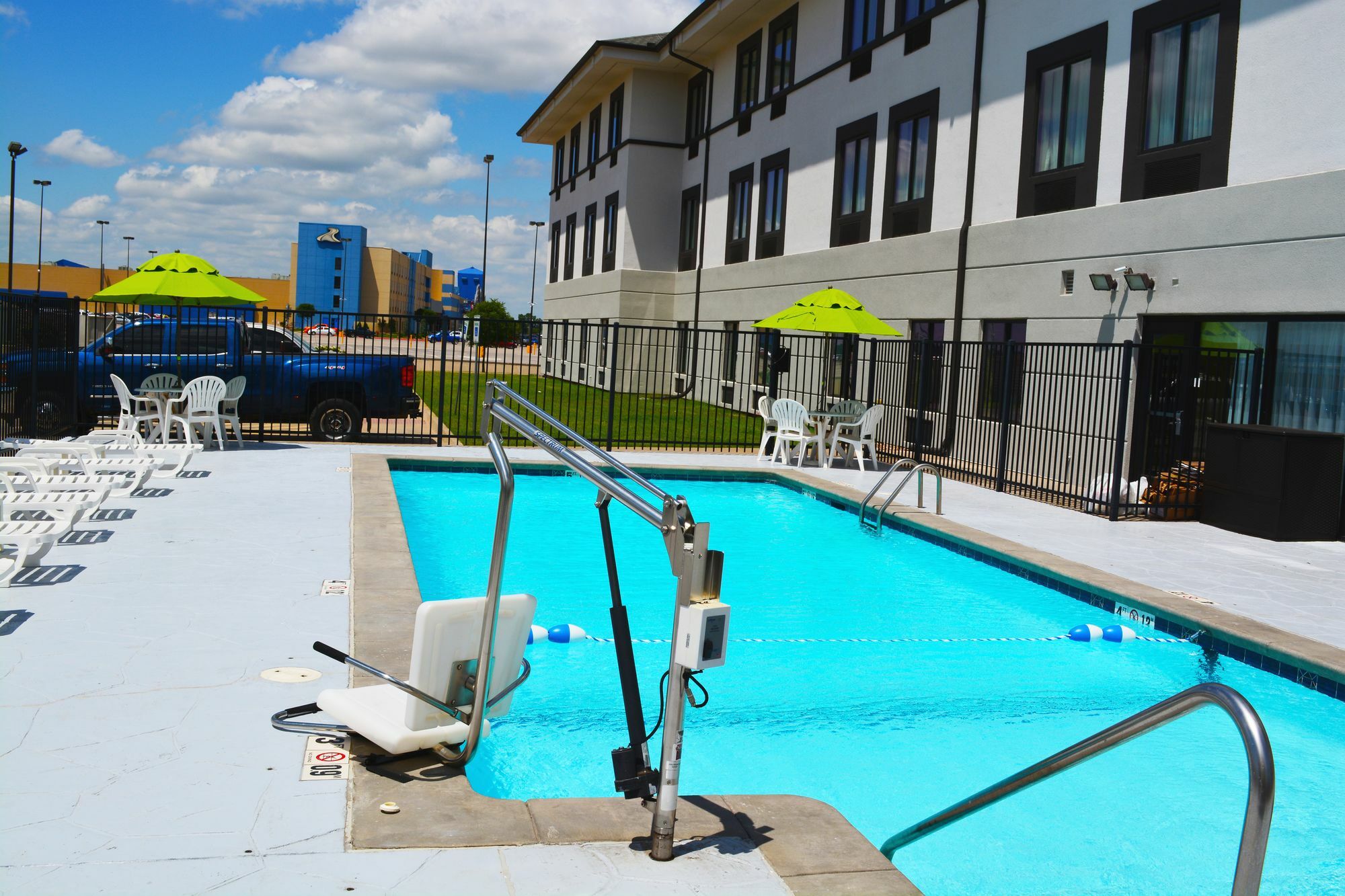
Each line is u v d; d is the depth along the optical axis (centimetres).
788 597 823
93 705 410
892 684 617
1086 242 1298
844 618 764
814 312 1431
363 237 12475
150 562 673
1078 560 880
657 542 1013
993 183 1510
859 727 546
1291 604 759
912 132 1739
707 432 1970
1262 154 1066
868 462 1564
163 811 319
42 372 1317
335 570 671
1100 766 508
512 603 374
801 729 540
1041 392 1337
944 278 1608
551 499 1213
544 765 467
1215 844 427
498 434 377
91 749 366
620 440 1741
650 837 319
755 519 1156
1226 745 541
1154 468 1206
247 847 298
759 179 2392
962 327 1563
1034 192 1420
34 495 717
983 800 322
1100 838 429
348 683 447
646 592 816
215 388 1277
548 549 955
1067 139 1369
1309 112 1015
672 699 300
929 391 1627
